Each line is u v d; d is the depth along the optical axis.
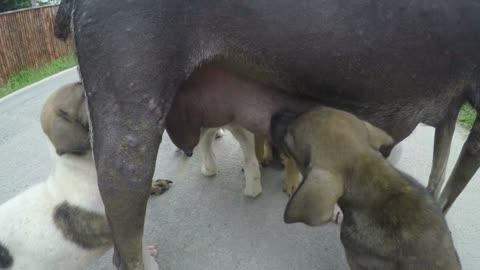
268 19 0.39
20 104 1.12
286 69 0.41
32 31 1.83
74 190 0.46
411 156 0.78
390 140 0.46
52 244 0.46
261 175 0.72
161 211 0.65
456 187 0.52
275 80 0.43
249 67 0.41
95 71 0.38
